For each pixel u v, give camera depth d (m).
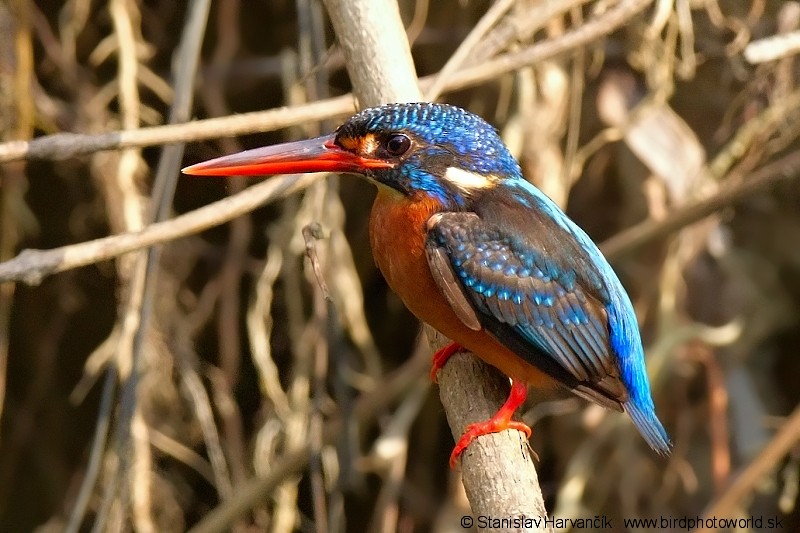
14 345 12.08
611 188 11.12
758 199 11.70
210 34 11.52
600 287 6.94
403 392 10.66
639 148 10.66
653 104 10.04
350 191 11.21
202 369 11.12
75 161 10.87
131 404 7.79
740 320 10.88
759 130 10.40
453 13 10.75
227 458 11.02
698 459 10.82
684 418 10.89
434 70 11.09
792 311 11.64
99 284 11.78
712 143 11.51
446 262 6.51
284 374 11.52
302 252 10.15
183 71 7.89
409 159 6.66
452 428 6.50
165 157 7.57
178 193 11.60
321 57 8.45
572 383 6.84
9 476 12.01
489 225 6.64
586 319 6.81
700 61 10.55
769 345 11.85
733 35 11.03
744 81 10.91
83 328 12.08
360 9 6.84
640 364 7.37
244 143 11.12
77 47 11.12
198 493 11.48
